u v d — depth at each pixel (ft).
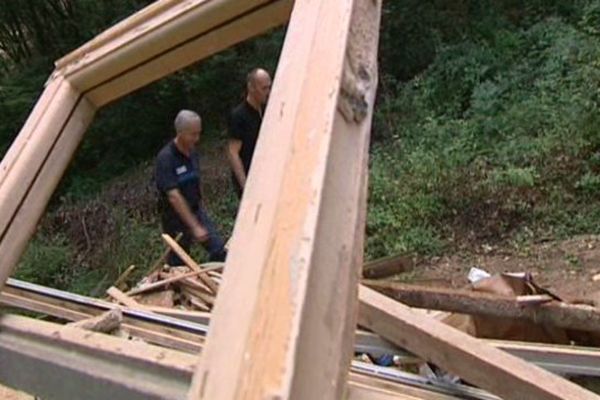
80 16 40.55
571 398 3.57
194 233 15.81
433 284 11.09
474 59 30.45
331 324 2.17
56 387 3.38
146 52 4.06
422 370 4.74
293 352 1.92
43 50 41.42
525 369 3.76
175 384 3.02
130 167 36.04
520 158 24.12
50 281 27.20
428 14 33.27
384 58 33.50
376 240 23.03
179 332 4.69
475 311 7.74
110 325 4.52
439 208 23.59
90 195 33.14
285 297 2.05
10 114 36.91
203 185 30.55
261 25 3.81
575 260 19.90
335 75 2.65
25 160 4.19
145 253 26.63
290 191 2.34
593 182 22.45
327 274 2.22
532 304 7.45
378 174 25.30
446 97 30.12
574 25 30.09
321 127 2.50
